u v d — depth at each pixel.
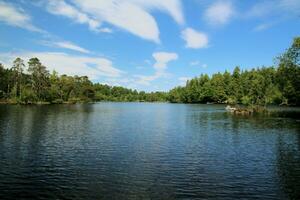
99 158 30.38
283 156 32.06
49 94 159.50
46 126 54.06
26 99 141.62
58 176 24.17
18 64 149.25
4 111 87.69
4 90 153.00
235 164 28.64
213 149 35.59
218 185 22.52
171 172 25.78
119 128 55.06
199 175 24.98
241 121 69.50
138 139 42.47
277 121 68.81
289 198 20.09
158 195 20.36
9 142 37.34
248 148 36.38
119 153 32.88
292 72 82.75
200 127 57.84
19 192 20.55
